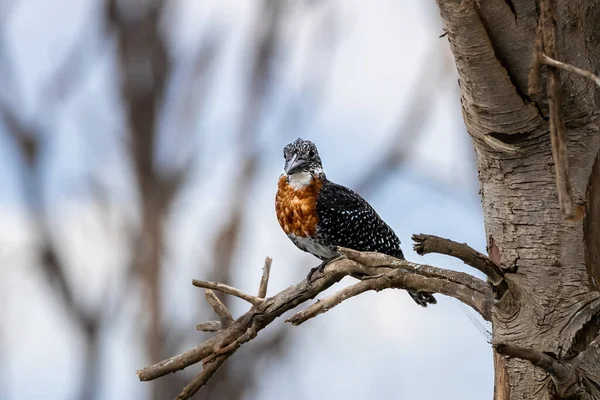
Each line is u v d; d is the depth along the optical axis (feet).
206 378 28.63
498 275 22.54
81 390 78.38
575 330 22.89
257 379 74.95
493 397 24.49
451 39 21.53
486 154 23.63
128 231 77.41
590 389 21.83
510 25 20.86
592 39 22.90
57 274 75.82
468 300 25.20
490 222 24.20
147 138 77.51
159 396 81.10
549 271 23.21
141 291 78.07
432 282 25.70
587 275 23.11
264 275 28.78
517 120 22.38
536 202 23.27
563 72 21.95
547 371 21.18
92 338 78.23
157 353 78.23
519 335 23.43
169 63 77.61
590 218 23.08
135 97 77.05
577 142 22.91
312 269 34.88
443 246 21.65
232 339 28.55
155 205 78.07
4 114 74.79
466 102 23.06
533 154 23.04
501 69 21.38
